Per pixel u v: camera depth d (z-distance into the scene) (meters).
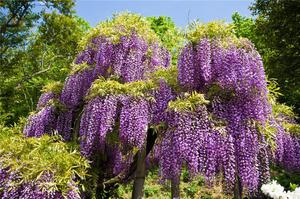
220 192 11.09
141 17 8.21
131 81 7.42
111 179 8.17
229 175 5.63
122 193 11.42
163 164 6.00
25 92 19.64
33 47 20.81
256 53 6.31
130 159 8.35
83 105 8.00
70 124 7.99
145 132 6.45
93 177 7.41
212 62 6.36
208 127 5.84
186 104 5.87
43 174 5.43
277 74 15.78
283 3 16.20
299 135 8.77
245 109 6.14
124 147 7.74
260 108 6.15
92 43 8.13
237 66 6.10
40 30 20.86
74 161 5.99
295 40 16.05
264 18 17.67
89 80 7.90
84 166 6.44
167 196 11.51
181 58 6.46
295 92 15.78
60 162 5.71
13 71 20.47
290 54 16.06
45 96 8.45
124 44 7.59
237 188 6.24
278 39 16.55
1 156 5.96
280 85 15.74
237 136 5.95
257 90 6.15
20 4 19.97
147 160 8.24
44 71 19.69
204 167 5.62
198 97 5.95
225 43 6.31
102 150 7.68
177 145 5.74
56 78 20.23
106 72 7.79
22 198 5.23
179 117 5.87
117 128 7.16
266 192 4.59
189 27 6.63
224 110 6.14
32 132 7.85
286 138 8.63
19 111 18.70
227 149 5.75
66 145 6.70
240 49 6.22
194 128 5.79
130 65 7.48
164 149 6.03
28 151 6.14
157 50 8.19
